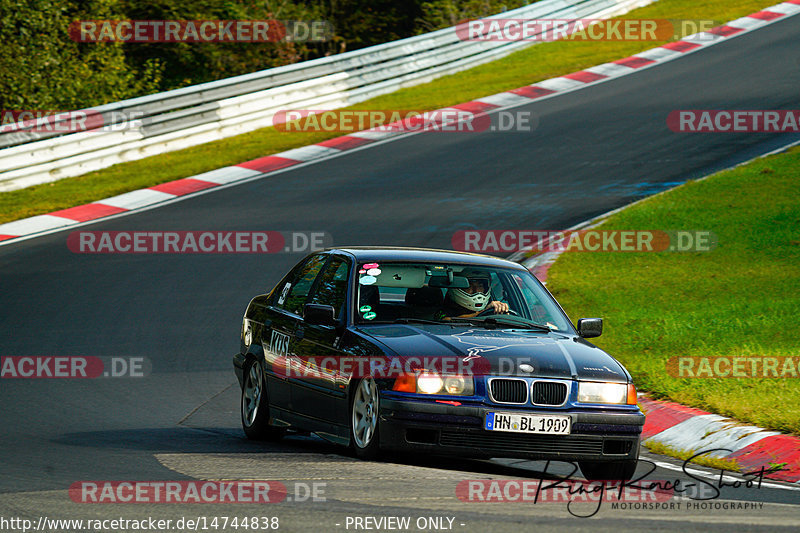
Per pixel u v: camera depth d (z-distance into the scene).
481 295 28.44
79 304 50.50
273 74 99.56
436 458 26.50
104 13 119.25
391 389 24.06
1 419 32.06
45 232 65.94
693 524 18.39
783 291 48.66
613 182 73.81
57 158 81.50
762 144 81.50
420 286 28.12
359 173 80.00
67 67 113.38
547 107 99.94
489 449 23.83
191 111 92.31
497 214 66.69
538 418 23.92
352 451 27.59
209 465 24.27
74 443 28.06
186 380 38.78
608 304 48.53
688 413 31.56
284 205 71.25
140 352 42.59
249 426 30.39
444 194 72.69
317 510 18.94
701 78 107.62
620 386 25.08
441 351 24.53
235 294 52.41
